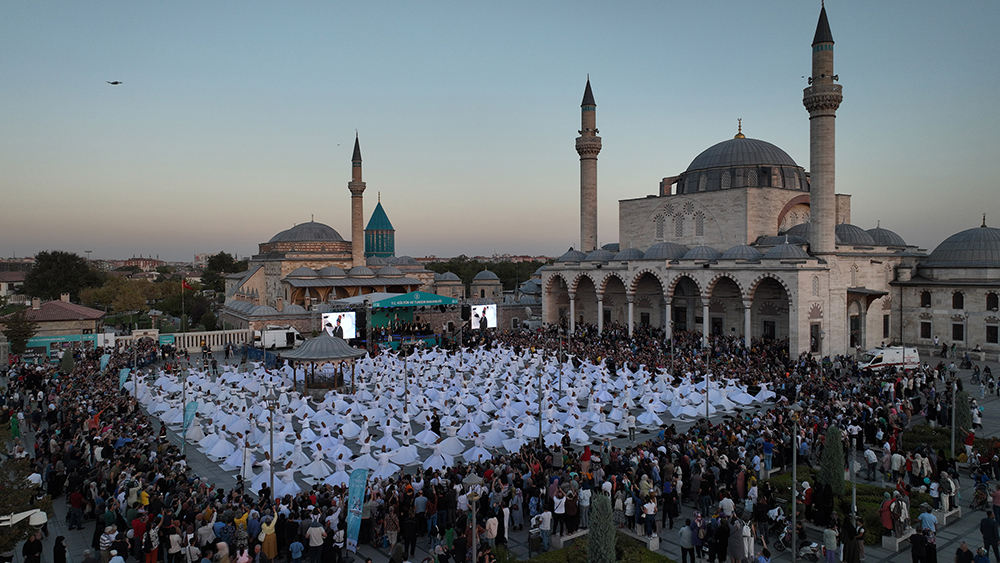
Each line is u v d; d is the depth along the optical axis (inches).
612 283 3836.1
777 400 1899.6
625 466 1197.7
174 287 6653.5
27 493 852.0
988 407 1966.0
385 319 3782.0
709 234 3444.9
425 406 1840.6
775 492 1176.8
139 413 1701.5
